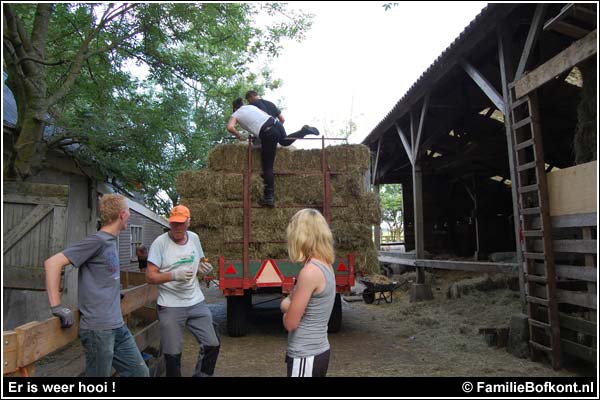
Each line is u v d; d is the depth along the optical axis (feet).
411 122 31.63
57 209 14.53
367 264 20.66
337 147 21.26
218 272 20.33
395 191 116.67
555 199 16.24
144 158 22.29
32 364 8.12
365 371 16.02
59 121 18.94
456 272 39.34
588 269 14.73
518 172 17.94
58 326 8.83
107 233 9.79
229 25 23.97
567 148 30.91
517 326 17.79
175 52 24.50
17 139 15.97
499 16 19.04
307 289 7.85
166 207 37.81
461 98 30.32
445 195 48.14
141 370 10.56
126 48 22.65
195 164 28.09
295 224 8.36
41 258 14.26
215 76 27.37
